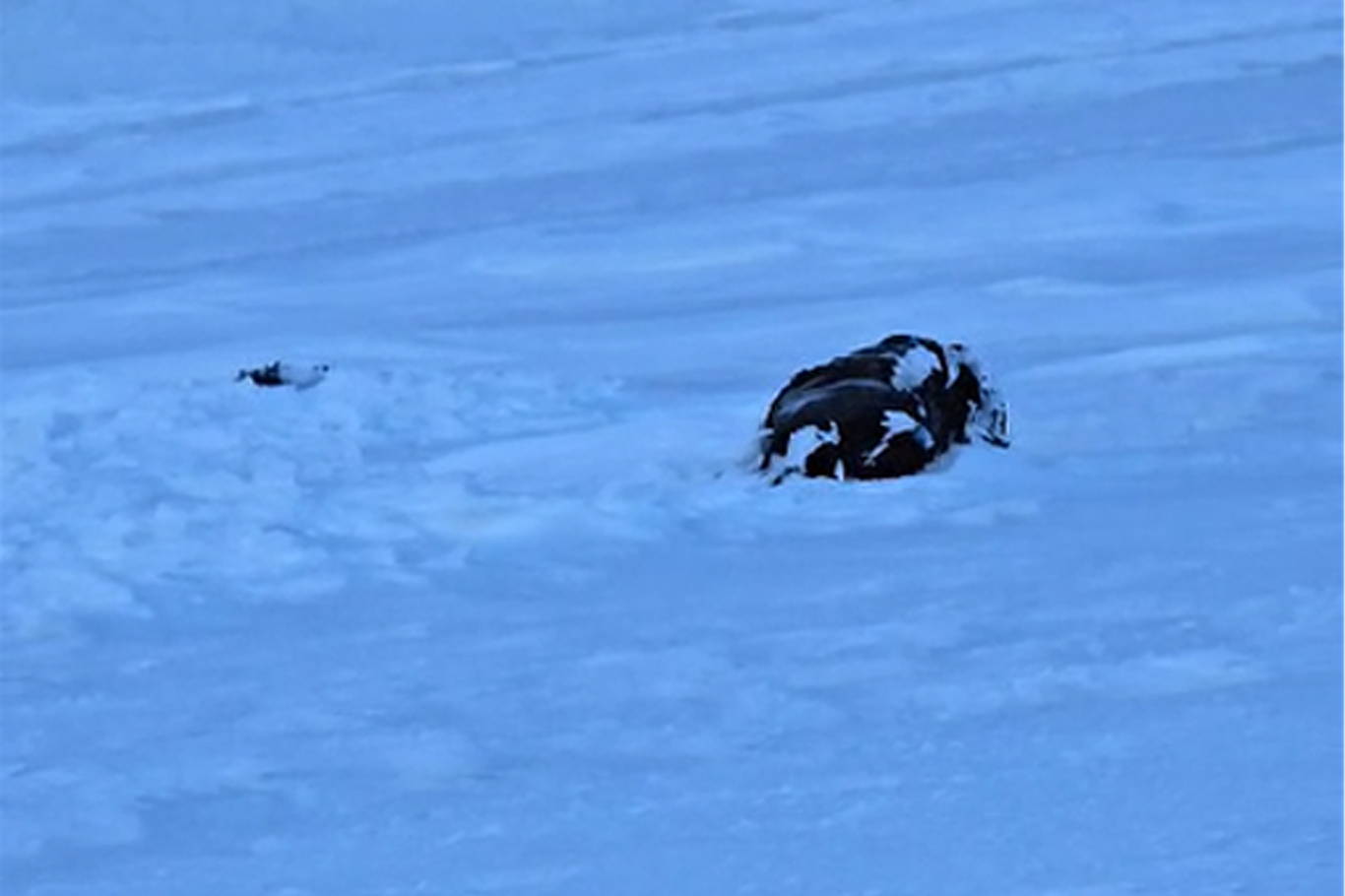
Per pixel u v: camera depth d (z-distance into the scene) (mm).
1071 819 14852
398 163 60281
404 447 29125
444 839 15984
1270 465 25359
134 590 24422
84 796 17906
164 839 16719
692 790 16422
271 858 15984
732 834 15367
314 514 26328
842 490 25531
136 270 50031
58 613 23938
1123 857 14086
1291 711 16766
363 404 30797
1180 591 20469
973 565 22094
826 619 20672
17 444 30703
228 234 53500
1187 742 16219
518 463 27938
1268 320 33344
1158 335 32969
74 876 16031
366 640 21875
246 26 84312
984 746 16656
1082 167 48344
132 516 26625
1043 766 16047
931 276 39250
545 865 15156
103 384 33594
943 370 26828
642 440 28375
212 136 69625
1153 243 40188
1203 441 26625
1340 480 24391
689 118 62094
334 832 16406
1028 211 44000
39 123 76688
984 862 14281
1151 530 22812
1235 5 69812
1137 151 50000
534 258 44406
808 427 26031
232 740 19016
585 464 27672
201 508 26734
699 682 19172
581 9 82875
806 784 16250
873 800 15703
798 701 18344
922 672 18766
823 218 45406
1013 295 36688
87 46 83812
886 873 14266
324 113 71188
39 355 40375
